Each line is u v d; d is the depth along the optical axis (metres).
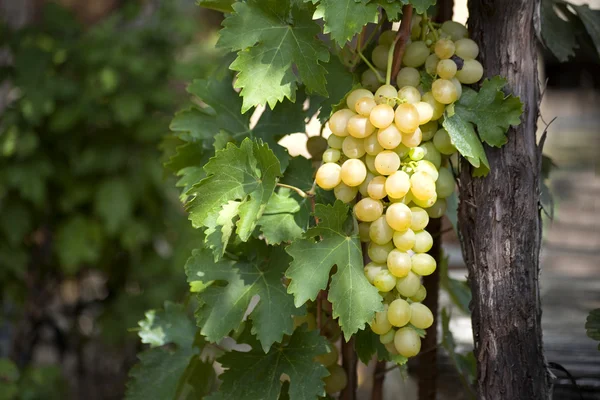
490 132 1.02
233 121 1.12
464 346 1.37
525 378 1.03
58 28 2.61
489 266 1.04
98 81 2.42
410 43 1.06
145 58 2.52
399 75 1.04
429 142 1.04
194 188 0.99
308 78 1.01
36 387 2.11
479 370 1.05
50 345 2.68
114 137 2.46
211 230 1.01
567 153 2.77
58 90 2.38
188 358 1.16
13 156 2.39
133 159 2.47
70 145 2.44
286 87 1.00
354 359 1.15
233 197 1.00
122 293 2.54
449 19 1.16
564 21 1.18
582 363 1.25
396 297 1.02
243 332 1.10
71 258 2.37
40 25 2.63
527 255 1.03
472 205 1.05
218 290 1.04
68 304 2.75
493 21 1.04
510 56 1.04
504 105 1.02
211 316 1.03
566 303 1.52
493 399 1.04
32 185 2.34
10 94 2.70
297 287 0.98
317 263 0.99
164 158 1.22
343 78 1.07
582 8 1.18
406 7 1.03
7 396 1.89
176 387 1.15
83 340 2.64
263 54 1.01
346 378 1.14
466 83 1.04
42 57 2.45
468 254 1.06
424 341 1.23
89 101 2.39
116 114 2.39
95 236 2.43
